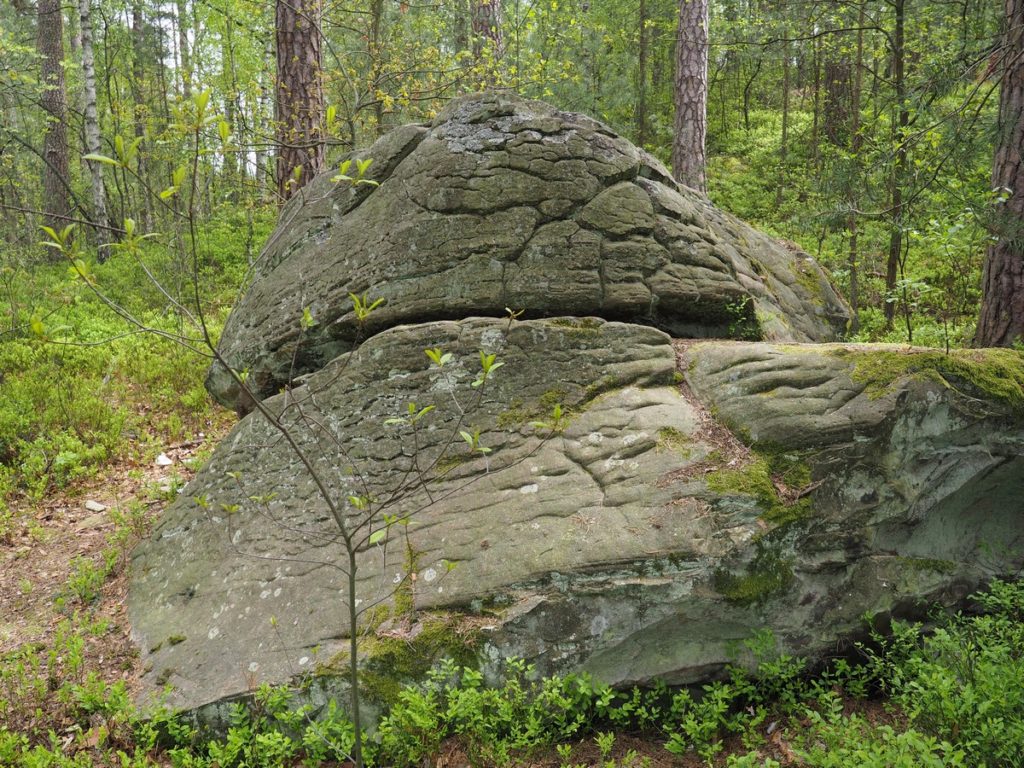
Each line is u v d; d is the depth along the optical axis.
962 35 7.29
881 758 2.94
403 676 3.88
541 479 4.36
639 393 4.67
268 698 3.87
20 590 5.57
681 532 3.90
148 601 5.11
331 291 5.66
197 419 8.50
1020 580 4.16
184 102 7.64
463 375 4.91
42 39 17.08
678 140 13.14
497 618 3.90
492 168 5.39
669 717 3.86
